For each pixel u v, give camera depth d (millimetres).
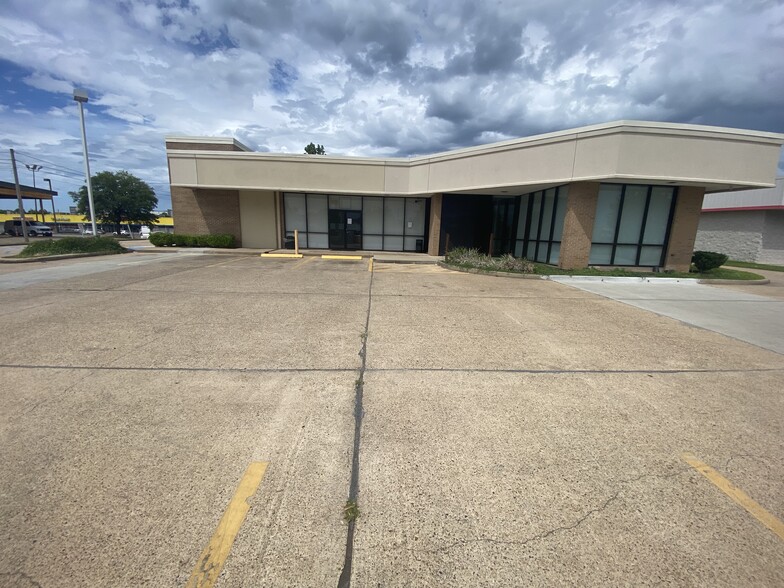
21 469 2473
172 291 8195
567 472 2588
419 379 4000
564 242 12352
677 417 3357
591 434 3055
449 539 2035
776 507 2316
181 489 2336
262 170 17234
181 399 3447
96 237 17203
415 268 13430
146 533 2018
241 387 3707
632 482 2504
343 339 5219
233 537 2008
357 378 3980
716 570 1882
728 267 16609
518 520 2170
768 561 1938
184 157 17141
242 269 11930
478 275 11883
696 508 2289
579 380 4090
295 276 10734
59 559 1855
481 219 17469
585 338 5578
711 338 5727
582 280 11156
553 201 13562
